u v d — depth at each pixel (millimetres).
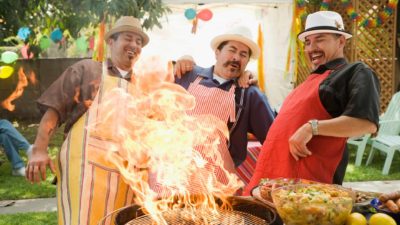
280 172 2264
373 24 7746
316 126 2066
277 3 7258
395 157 6766
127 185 2307
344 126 2012
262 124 2486
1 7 4211
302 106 2262
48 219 4172
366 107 1993
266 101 2553
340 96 2133
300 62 8000
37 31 4609
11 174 6125
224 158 2422
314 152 2168
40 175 2303
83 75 2340
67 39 4875
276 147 2309
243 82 2549
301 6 7367
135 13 4277
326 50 2297
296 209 1353
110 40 2436
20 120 10227
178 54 7492
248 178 3570
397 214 1470
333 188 1562
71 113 2328
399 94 6418
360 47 7992
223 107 2473
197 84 2598
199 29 7449
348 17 7961
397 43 8672
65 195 2270
